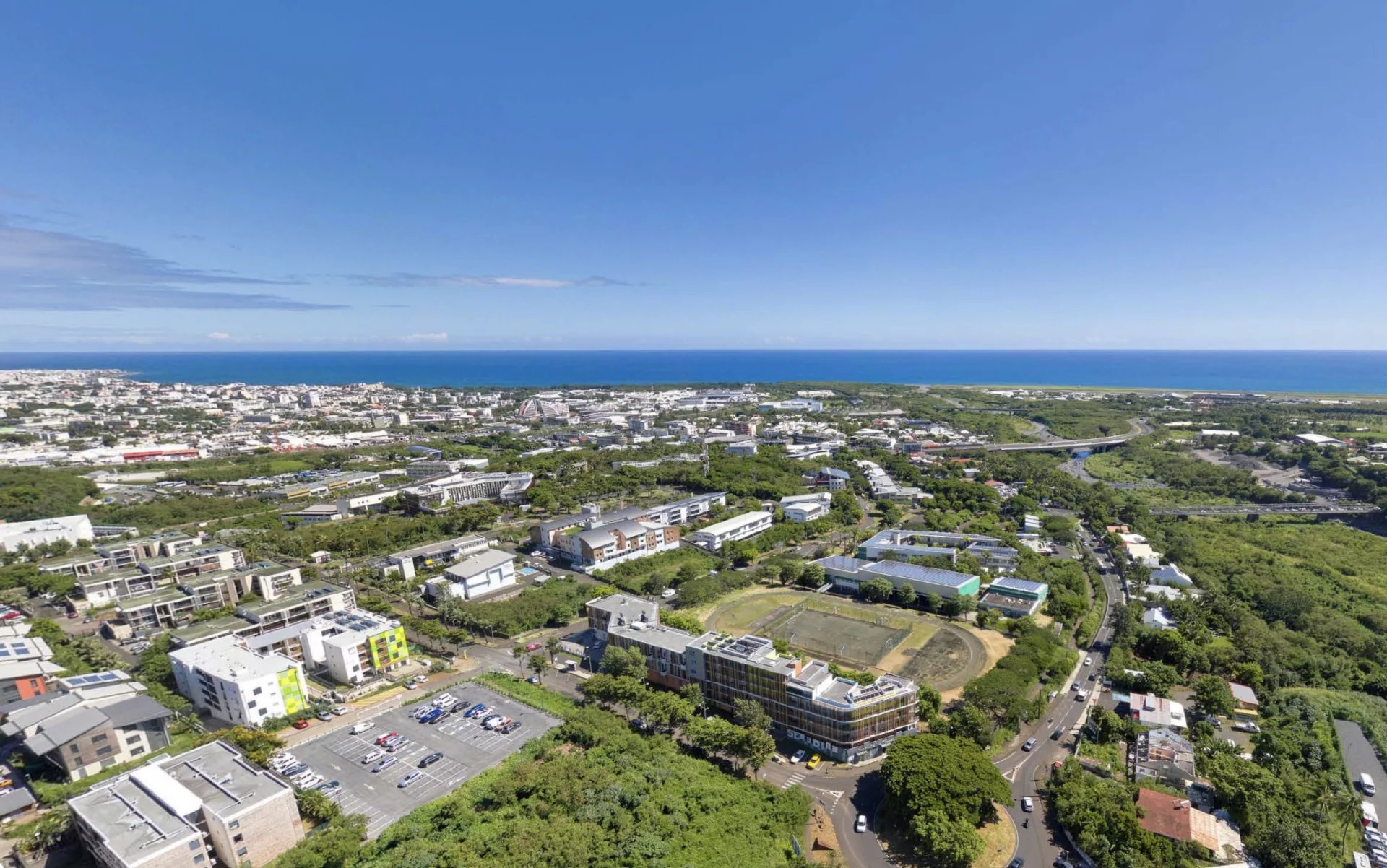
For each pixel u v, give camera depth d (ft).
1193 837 488.44
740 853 480.64
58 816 485.56
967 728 614.34
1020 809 544.21
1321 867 451.53
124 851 427.74
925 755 542.57
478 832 489.26
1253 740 633.61
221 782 495.41
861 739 611.88
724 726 609.83
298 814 507.30
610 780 542.57
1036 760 610.24
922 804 499.92
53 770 579.89
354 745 643.04
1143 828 491.31
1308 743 599.98
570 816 505.25
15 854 476.13
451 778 590.14
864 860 490.90
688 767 579.07
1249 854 488.02
